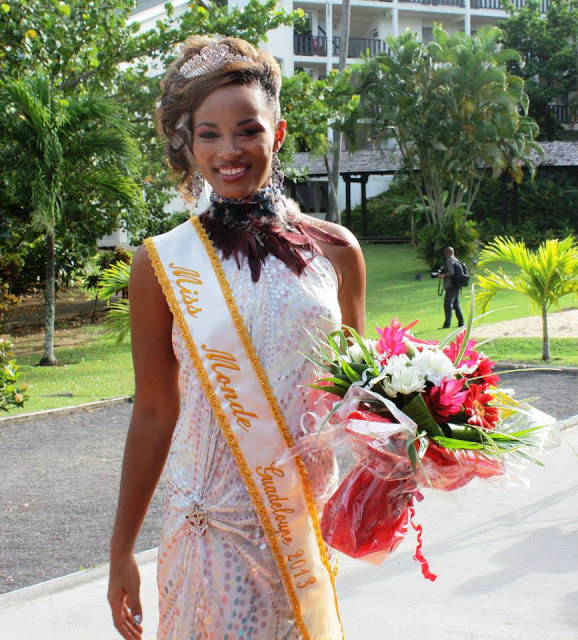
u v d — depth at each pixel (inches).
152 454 70.0
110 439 306.2
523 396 353.7
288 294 65.5
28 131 476.7
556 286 446.3
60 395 394.0
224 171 67.1
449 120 1120.8
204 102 67.1
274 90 69.7
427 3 1545.3
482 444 62.5
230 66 66.9
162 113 70.5
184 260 67.3
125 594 69.2
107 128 497.0
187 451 66.3
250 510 64.9
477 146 1130.7
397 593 145.3
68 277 713.6
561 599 140.4
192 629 64.2
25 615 144.8
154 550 174.9
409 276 944.9
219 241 67.3
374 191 1518.2
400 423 60.7
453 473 63.6
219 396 64.7
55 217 494.0
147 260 68.4
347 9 968.9
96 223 555.5
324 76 1493.6
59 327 669.3
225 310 65.4
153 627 137.4
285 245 67.2
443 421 63.4
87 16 567.2
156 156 599.2
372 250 1224.2
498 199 1375.5
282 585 65.2
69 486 245.4
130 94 610.5
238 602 63.5
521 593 143.6
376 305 745.6
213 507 64.6
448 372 63.7
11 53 564.4
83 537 198.4
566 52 1529.3
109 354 540.4
